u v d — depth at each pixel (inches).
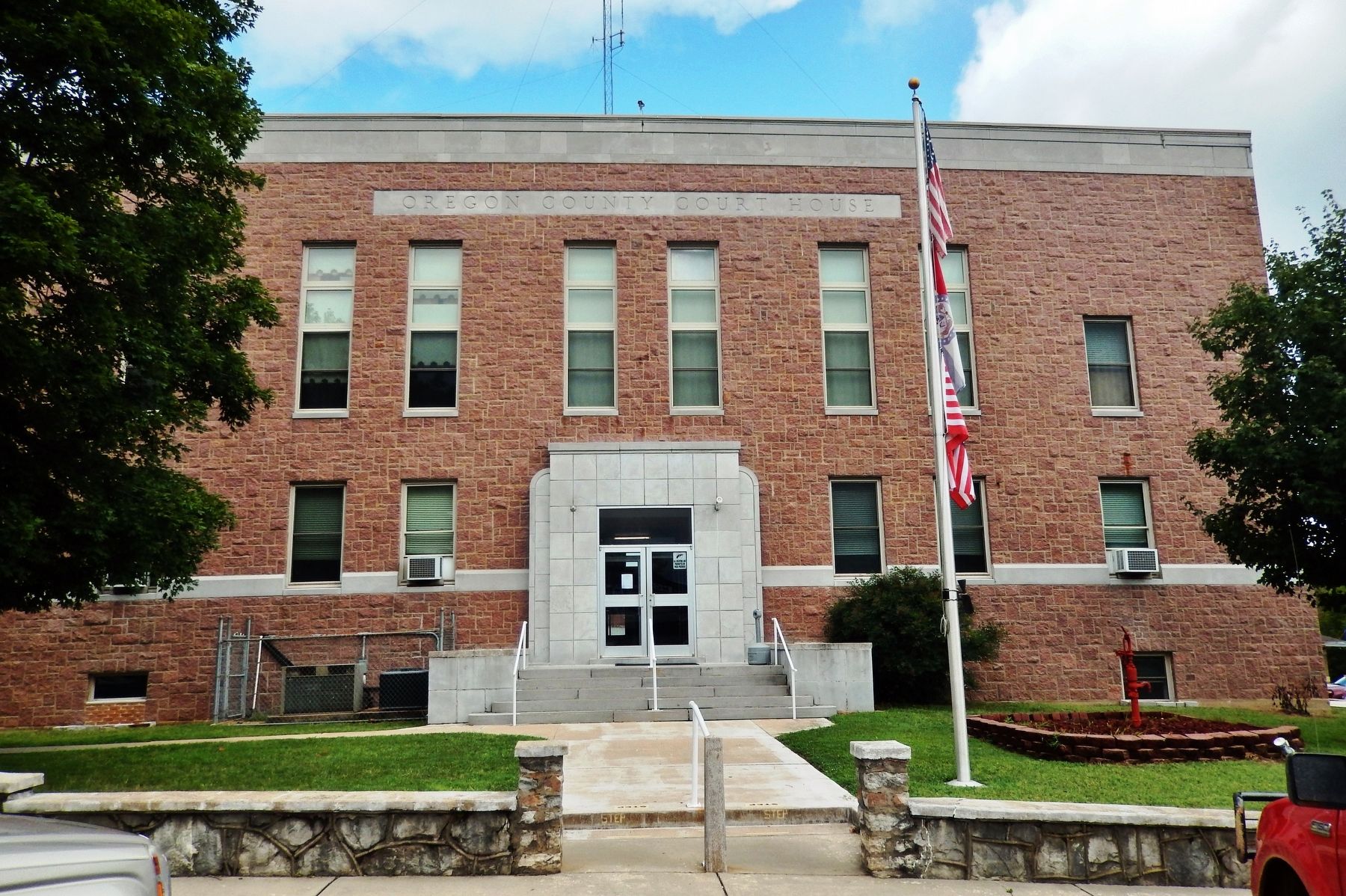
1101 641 789.2
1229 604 802.8
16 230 360.8
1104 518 819.4
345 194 802.8
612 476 757.3
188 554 464.8
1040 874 302.7
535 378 788.6
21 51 377.1
